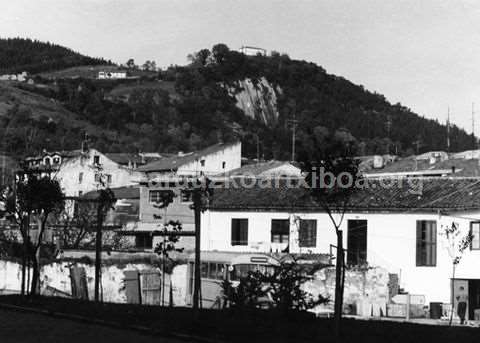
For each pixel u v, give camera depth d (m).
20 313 24.44
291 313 21.22
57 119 150.75
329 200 19.56
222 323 20.33
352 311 38.69
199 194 21.59
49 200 29.58
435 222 42.44
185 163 79.88
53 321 22.16
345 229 44.50
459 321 37.25
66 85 185.38
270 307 21.77
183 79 191.12
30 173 30.20
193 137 147.00
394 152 148.38
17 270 43.81
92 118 161.38
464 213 41.72
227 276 38.66
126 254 42.84
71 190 86.44
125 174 86.56
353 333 19.41
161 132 151.12
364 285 39.06
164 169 80.88
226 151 82.38
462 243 39.53
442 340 18.75
